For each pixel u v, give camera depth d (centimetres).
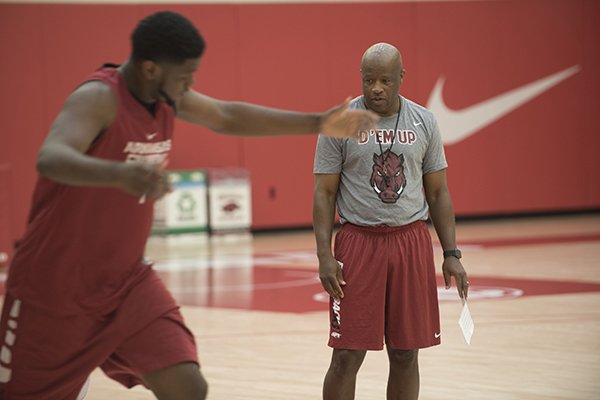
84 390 1032
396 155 1203
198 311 2516
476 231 4431
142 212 928
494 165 4934
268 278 3145
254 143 4656
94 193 895
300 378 1712
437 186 1256
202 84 4575
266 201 4684
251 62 4638
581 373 1691
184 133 4556
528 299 2530
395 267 1202
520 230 4412
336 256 1233
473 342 1988
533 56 4953
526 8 4931
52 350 939
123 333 935
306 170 4728
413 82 4819
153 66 865
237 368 1808
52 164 779
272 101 4675
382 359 1861
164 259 3794
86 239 910
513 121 4950
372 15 4769
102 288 935
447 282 1241
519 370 1727
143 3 4475
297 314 2439
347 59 4756
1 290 2967
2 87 4269
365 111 997
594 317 2253
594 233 4188
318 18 4709
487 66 4897
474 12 4872
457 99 4875
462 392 1574
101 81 875
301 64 4700
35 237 922
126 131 880
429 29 4825
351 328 1202
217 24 4584
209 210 4494
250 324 2303
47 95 4347
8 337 947
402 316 1212
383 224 1203
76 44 4384
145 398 1605
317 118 1003
